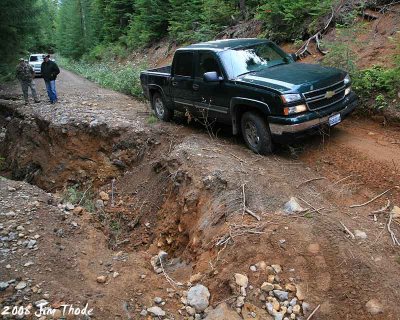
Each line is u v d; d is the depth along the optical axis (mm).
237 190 5840
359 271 4125
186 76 8602
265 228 4844
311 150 7160
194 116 8938
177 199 7047
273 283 4137
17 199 6660
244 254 4504
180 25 20781
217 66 7645
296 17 12578
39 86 20562
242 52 7754
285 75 7023
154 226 7559
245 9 16484
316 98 6637
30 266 4801
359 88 8492
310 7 12258
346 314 3754
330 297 3939
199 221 5922
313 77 6855
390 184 5734
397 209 5121
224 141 8211
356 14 10828
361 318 3691
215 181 6277
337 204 5445
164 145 9219
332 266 4234
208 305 4105
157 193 8031
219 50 7723
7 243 5293
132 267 4953
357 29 10133
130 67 20734
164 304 4172
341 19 11172
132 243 7480
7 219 5910
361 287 3959
